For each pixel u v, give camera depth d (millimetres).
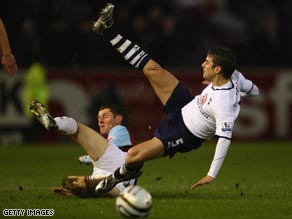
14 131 83188
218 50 33969
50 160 65562
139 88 83875
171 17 91500
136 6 89250
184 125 34188
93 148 35719
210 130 34156
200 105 34000
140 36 86875
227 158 69188
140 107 83812
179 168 60031
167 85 35094
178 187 44156
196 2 97438
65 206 33250
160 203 34594
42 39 87562
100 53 86500
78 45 87000
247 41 95812
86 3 89312
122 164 35469
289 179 52812
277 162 66000
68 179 35969
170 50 88125
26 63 86688
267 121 87500
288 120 87938
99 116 38438
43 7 88188
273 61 94875
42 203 34281
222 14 97750
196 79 85250
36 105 34562
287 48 96125
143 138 83688
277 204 34656
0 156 69688
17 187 43875
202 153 73812
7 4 87062
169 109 34781
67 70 83500
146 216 29281
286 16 98562
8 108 82688
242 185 47219
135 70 83875
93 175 36188
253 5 100375
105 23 35062
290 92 87875
